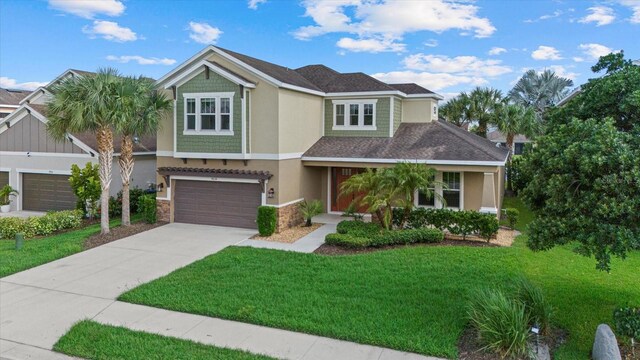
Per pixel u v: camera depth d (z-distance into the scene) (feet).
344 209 68.90
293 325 27.63
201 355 24.26
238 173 57.47
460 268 38.86
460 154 56.44
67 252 46.37
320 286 34.68
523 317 25.31
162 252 46.70
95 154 68.23
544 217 24.84
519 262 40.86
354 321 28.02
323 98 69.72
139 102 53.26
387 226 49.37
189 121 59.06
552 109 32.07
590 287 34.63
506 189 98.84
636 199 20.33
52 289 35.50
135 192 70.85
